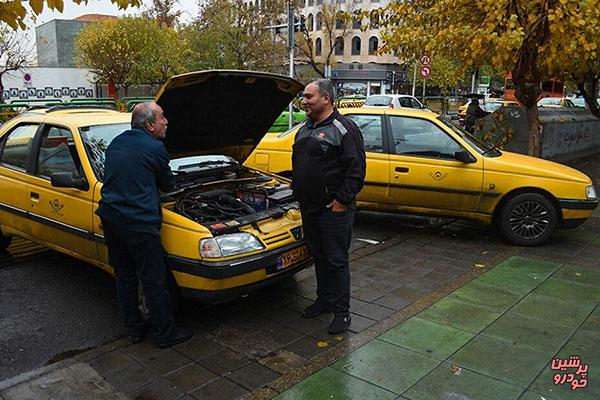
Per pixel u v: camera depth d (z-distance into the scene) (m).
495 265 5.85
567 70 8.84
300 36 40.31
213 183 5.07
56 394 3.43
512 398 3.36
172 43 31.47
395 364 3.76
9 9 3.80
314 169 4.09
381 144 7.02
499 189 6.52
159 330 4.01
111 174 3.83
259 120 5.30
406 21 9.20
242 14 31.53
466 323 4.40
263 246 4.30
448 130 6.83
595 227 7.54
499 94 46.44
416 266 5.90
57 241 5.18
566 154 13.79
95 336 4.32
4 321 4.56
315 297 5.06
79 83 35.75
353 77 59.06
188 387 3.53
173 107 4.46
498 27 7.72
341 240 4.21
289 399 3.36
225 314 4.67
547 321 4.43
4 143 5.85
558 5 7.33
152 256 3.88
